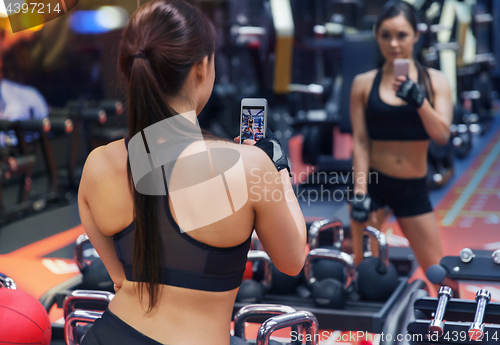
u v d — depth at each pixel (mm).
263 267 2984
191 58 1242
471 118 10656
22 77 8125
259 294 2723
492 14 10828
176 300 1270
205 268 1255
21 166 6176
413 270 3852
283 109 6977
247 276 2861
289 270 1386
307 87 7090
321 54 8461
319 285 2748
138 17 1286
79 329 2162
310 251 2775
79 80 8562
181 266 1259
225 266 1272
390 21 2994
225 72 8125
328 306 2684
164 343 1262
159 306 1279
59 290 2771
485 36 10930
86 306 2742
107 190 1347
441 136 2922
